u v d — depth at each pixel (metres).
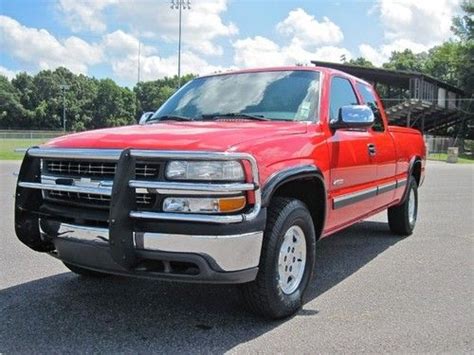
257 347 3.39
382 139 5.77
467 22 50.31
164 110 5.09
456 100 45.47
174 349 3.35
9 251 5.91
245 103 4.73
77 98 116.00
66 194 3.74
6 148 36.03
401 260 5.77
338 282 4.90
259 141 3.62
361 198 5.20
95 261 3.54
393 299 4.40
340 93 5.14
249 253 3.35
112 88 117.31
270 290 3.64
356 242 6.73
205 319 3.87
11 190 11.89
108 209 3.50
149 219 3.28
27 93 112.62
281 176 3.59
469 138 48.69
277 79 4.92
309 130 4.29
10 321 3.79
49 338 3.50
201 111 4.80
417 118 42.47
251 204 3.35
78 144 3.67
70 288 4.58
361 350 3.36
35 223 3.90
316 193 4.36
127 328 3.69
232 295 4.42
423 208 9.84
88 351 3.30
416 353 3.33
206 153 3.24
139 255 3.33
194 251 3.24
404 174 6.65
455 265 5.55
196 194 3.23
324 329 3.70
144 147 3.40
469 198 11.48
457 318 3.95
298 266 4.05
